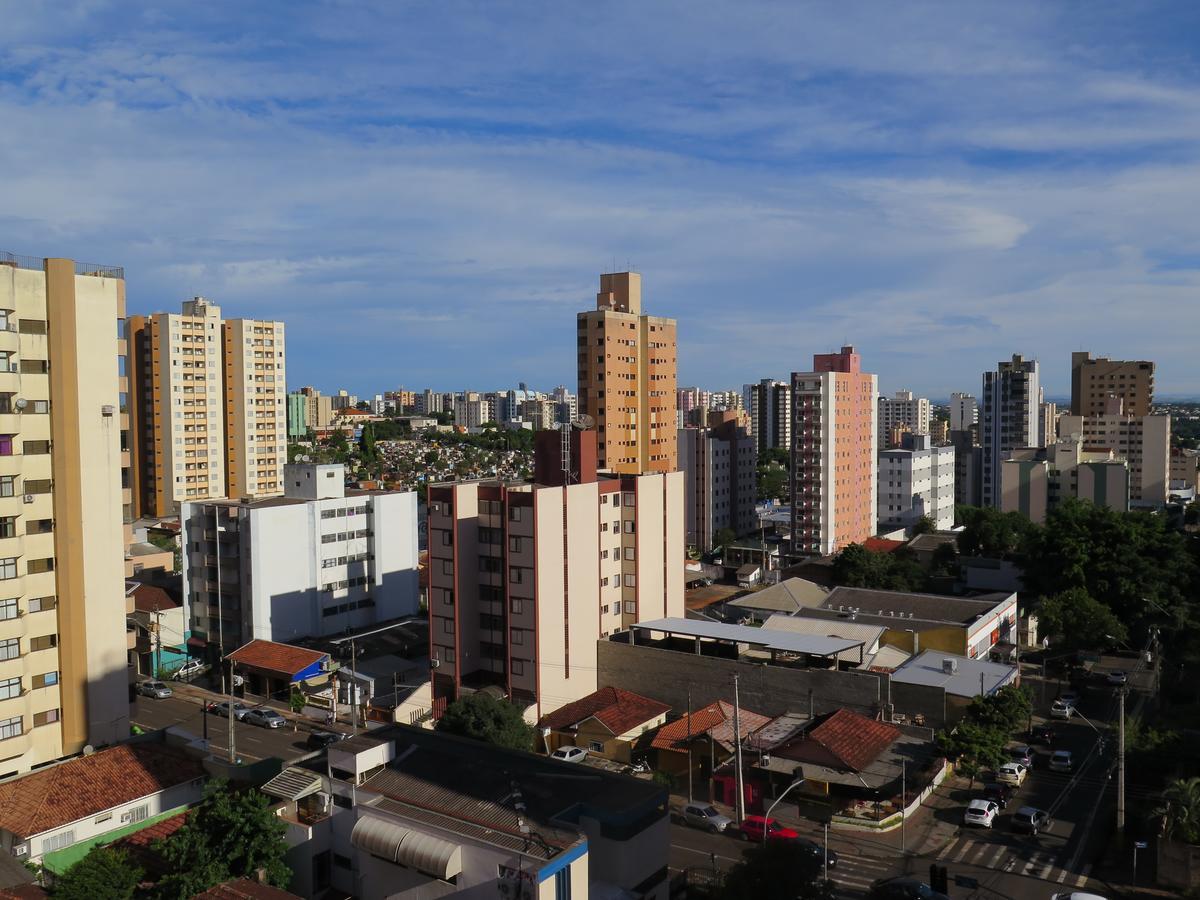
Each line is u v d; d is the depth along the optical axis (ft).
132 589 342.44
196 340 640.58
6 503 218.18
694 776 244.22
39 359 229.45
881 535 593.83
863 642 276.21
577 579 288.92
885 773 218.38
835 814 212.64
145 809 199.00
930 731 243.60
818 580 449.06
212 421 651.66
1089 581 354.74
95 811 190.19
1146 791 223.92
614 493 312.91
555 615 280.51
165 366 626.64
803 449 552.41
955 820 211.20
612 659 292.81
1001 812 215.10
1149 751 229.04
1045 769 241.96
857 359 579.89
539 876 140.26
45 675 229.86
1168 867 178.29
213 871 156.76
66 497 232.53
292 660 321.11
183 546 363.15
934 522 615.98
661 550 325.62
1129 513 403.34
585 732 258.57
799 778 217.15
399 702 292.20
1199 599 352.69
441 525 284.82
